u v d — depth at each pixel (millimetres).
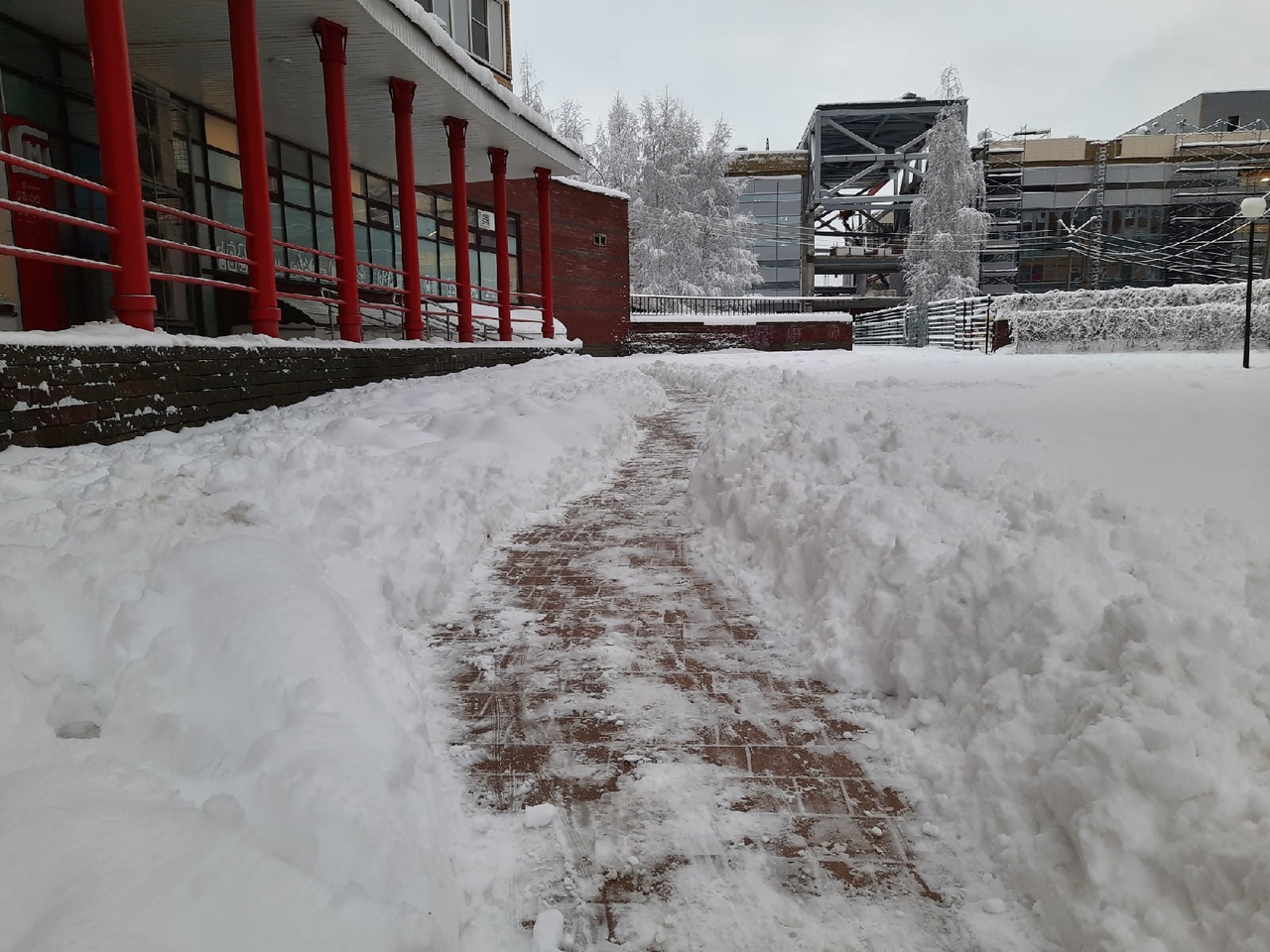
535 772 2695
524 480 6285
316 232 14383
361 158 15289
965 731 2658
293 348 8367
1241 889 1704
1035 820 2209
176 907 1480
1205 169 52875
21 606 2250
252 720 2260
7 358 4578
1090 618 2617
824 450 5348
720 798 2537
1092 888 1900
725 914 2047
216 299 11945
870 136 54969
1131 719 2082
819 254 55094
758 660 3533
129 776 1904
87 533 2816
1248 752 1957
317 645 2574
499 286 16109
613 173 47000
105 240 9766
